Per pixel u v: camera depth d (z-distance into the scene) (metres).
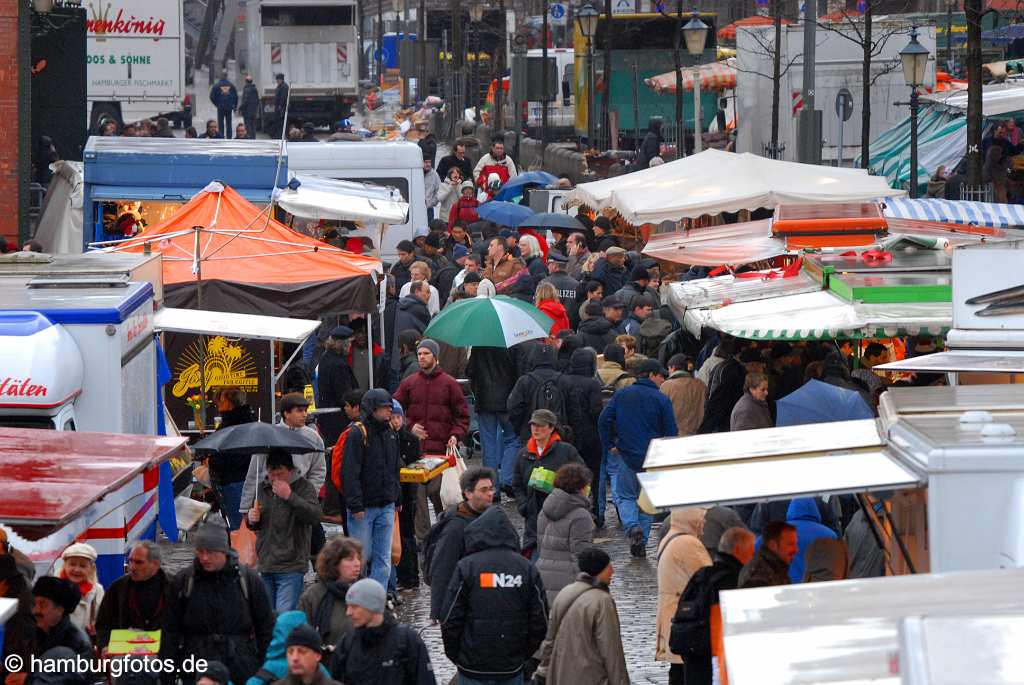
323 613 30.41
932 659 12.27
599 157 120.75
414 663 27.52
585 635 29.56
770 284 51.28
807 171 72.69
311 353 67.25
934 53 110.19
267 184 74.88
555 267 68.44
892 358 50.62
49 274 42.59
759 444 24.36
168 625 28.98
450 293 71.62
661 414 46.91
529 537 43.62
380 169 98.00
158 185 74.94
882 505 26.06
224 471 45.41
